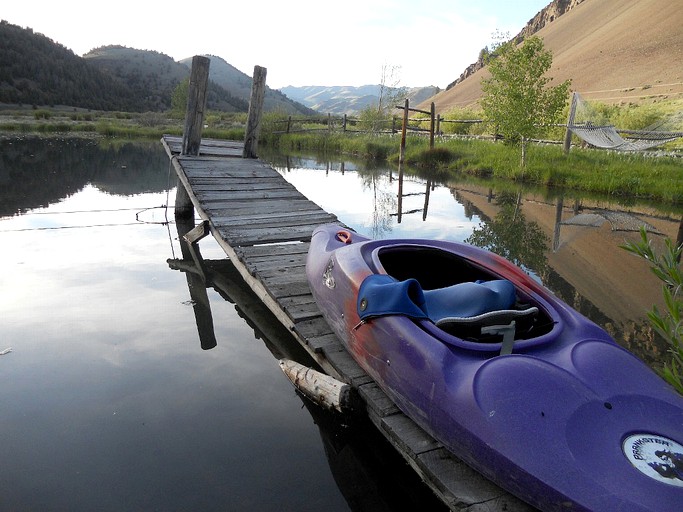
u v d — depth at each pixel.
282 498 2.95
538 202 12.03
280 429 3.61
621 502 2.08
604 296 5.96
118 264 7.31
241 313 5.73
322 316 4.82
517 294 3.74
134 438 3.47
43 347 4.77
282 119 28.64
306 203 9.02
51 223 9.60
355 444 3.53
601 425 2.40
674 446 2.33
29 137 27.45
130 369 4.41
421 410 2.97
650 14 86.44
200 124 11.53
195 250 8.12
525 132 15.40
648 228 9.42
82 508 2.84
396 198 12.62
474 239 8.60
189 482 3.06
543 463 2.29
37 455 3.29
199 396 4.02
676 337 2.02
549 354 2.90
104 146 24.39
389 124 27.00
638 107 28.75
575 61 84.88
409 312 3.27
